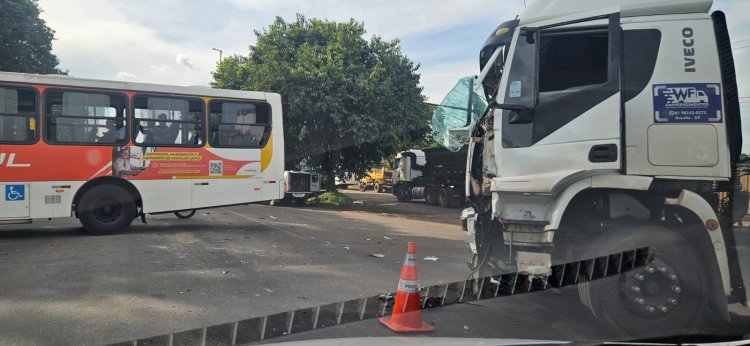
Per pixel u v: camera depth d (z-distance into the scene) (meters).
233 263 7.78
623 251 4.44
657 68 4.52
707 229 4.35
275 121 12.14
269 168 12.02
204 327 4.73
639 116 4.51
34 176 9.85
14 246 8.91
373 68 21.66
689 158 4.41
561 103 4.72
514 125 4.86
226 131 11.60
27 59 24.34
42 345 4.19
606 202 4.74
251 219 14.75
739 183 4.43
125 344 4.24
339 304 5.58
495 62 5.43
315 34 22.47
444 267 7.95
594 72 4.70
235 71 25.11
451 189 24.75
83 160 10.24
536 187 4.73
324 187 24.77
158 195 10.90
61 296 5.69
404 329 4.61
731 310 4.48
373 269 7.66
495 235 5.58
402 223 16.33
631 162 4.50
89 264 7.39
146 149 10.79
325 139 22.27
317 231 12.47
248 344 4.30
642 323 4.39
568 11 4.82
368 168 25.06
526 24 4.99
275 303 5.59
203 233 11.05
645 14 4.60
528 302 5.18
